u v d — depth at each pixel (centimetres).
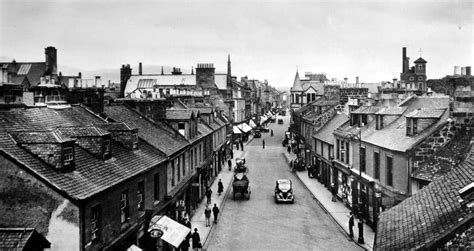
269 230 2880
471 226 1032
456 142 2295
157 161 2295
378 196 2712
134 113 3094
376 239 1410
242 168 5291
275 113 18938
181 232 2112
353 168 3388
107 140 1880
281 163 6025
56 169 1484
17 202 1398
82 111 2272
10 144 1470
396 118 3030
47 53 6856
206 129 4512
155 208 2228
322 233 2800
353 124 3806
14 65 7331
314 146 5016
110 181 1666
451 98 2356
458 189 1409
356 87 5278
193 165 3497
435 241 1052
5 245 1230
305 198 3916
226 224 3044
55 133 1513
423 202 1517
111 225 1664
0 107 1692
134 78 9044
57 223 1394
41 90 2073
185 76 8962
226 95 8962
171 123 3356
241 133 8131
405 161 2405
